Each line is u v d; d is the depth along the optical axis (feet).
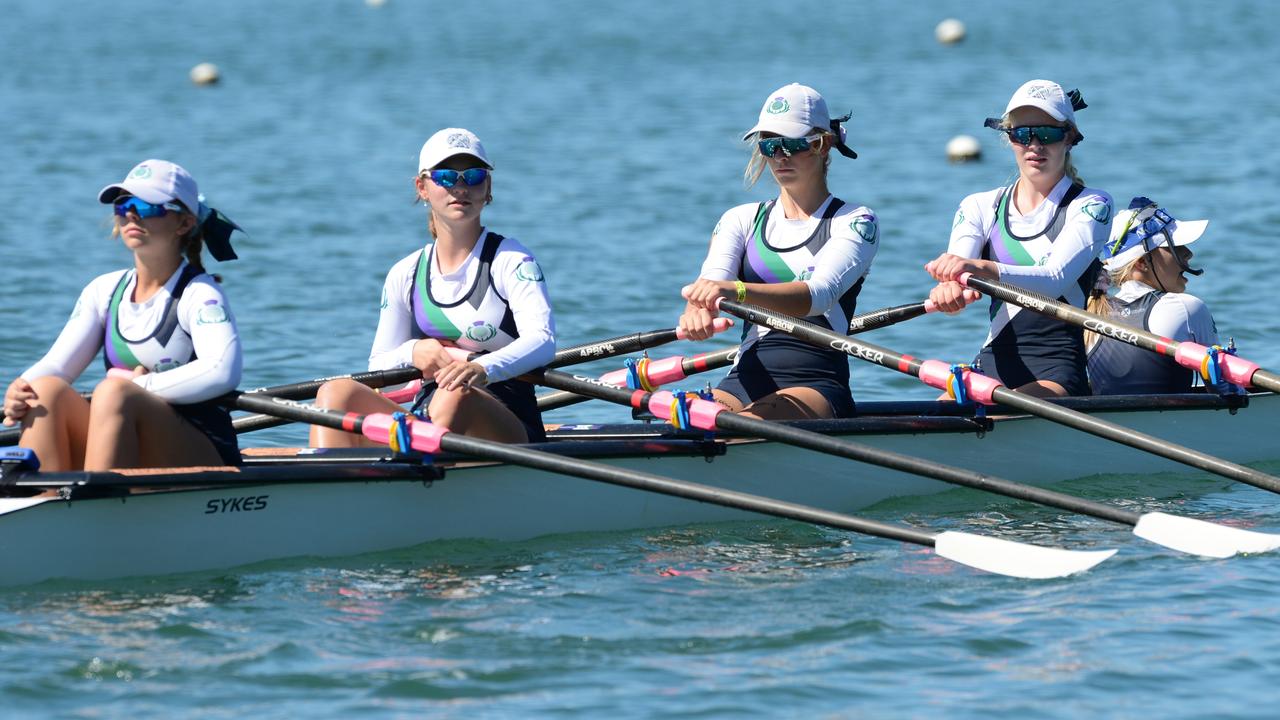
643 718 76.79
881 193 294.46
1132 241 135.64
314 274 218.38
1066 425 116.67
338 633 88.63
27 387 97.40
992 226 135.54
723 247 123.03
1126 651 85.56
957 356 171.32
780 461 118.73
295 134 403.13
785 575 101.09
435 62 640.99
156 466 98.63
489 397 109.29
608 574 101.50
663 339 129.59
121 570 96.68
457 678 81.87
